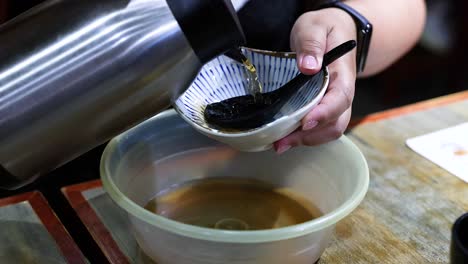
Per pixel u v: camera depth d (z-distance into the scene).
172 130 0.64
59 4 0.46
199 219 0.63
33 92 0.45
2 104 0.45
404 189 0.72
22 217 0.63
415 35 1.01
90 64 0.45
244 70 0.62
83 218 0.64
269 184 0.69
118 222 0.64
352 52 0.66
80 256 0.58
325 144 0.62
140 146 0.62
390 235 0.63
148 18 0.45
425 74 1.72
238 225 0.62
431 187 0.72
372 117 0.90
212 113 0.56
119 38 0.45
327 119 0.56
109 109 0.47
